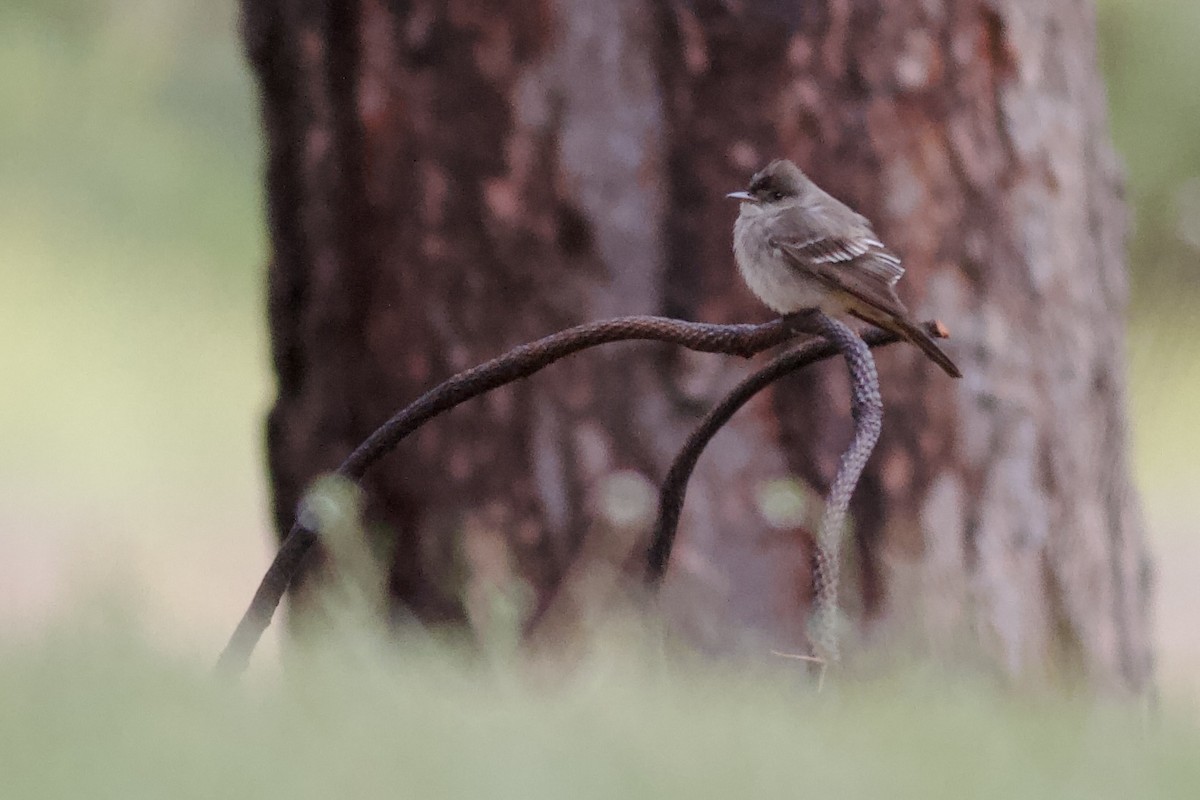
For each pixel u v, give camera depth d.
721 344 6.97
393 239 11.21
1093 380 11.65
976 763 6.43
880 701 7.38
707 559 10.77
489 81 10.98
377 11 11.19
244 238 32.88
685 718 6.73
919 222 11.02
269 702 6.46
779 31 10.84
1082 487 11.55
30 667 6.67
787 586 10.80
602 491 10.85
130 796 5.43
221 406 31.53
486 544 10.94
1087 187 11.71
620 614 10.02
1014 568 11.18
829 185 10.92
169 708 6.23
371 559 9.79
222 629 9.19
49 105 30.88
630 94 10.94
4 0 29.78
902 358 11.01
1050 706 8.55
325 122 11.41
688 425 10.87
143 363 32.22
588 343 7.09
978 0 11.19
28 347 31.86
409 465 11.14
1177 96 20.50
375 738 6.06
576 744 6.15
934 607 10.91
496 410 10.96
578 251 10.94
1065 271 11.46
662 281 10.95
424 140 11.10
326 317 11.47
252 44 11.77
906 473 10.99
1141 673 12.03
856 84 10.93
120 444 29.59
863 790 6.00
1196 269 22.00
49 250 32.69
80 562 7.90
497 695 7.15
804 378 10.91
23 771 5.57
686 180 10.94
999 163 11.25
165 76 30.78
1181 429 26.25
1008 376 11.23
